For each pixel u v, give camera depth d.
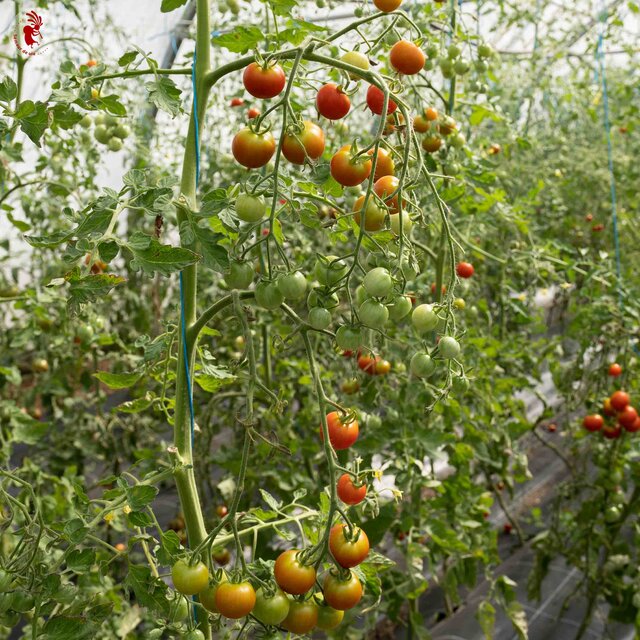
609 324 2.80
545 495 4.22
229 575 1.08
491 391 2.86
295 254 2.57
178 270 1.00
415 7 2.38
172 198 1.08
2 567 1.16
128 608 1.92
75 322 2.75
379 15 1.16
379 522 2.24
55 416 3.12
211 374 1.33
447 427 2.63
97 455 3.14
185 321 1.23
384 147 1.16
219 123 3.20
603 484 2.93
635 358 2.93
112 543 2.90
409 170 1.23
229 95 3.31
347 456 2.44
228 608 1.01
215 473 3.69
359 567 1.27
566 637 3.10
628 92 5.19
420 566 2.21
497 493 3.62
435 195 1.06
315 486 2.64
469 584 2.79
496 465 2.97
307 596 1.06
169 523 3.24
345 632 2.25
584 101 5.09
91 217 1.02
